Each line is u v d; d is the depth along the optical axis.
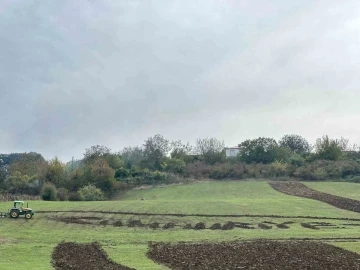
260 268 30.16
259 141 131.00
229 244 41.03
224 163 127.00
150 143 136.62
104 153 126.31
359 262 32.09
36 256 34.84
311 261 32.50
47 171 102.44
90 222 55.31
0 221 54.06
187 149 138.50
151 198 95.62
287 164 119.75
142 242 42.56
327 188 97.00
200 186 106.75
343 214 63.72
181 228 52.84
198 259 33.53
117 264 31.67
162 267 30.53
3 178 97.50
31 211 56.59
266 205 71.69
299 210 66.88
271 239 44.38
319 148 126.19
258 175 115.94
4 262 32.25
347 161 118.25
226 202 74.88
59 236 45.88
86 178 103.25
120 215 60.38
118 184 106.12
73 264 31.61
